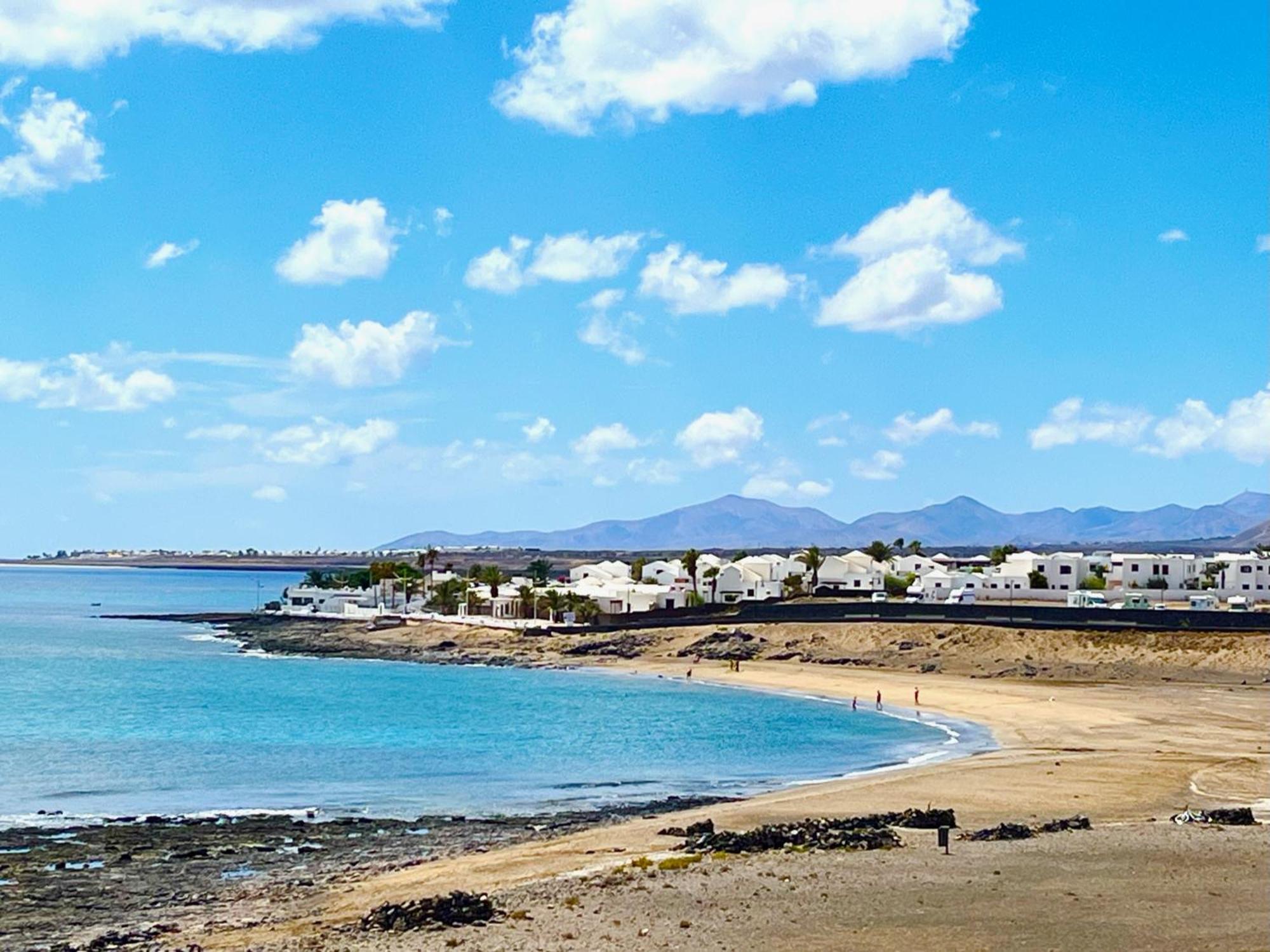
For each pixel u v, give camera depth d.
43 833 62.00
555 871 49.03
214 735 103.19
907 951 36.16
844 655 156.00
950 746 95.75
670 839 55.41
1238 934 37.75
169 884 50.84
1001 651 146.88
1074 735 97.44
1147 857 48.34
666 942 36.94
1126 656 139.88
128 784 79.25
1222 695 121.31
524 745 98.12
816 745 97.62
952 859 47.81
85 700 131.12
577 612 199.50
